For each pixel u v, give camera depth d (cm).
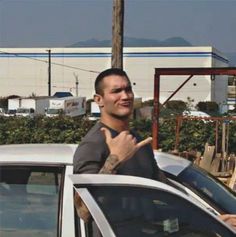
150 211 260
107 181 254
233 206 345
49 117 1464
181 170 358
